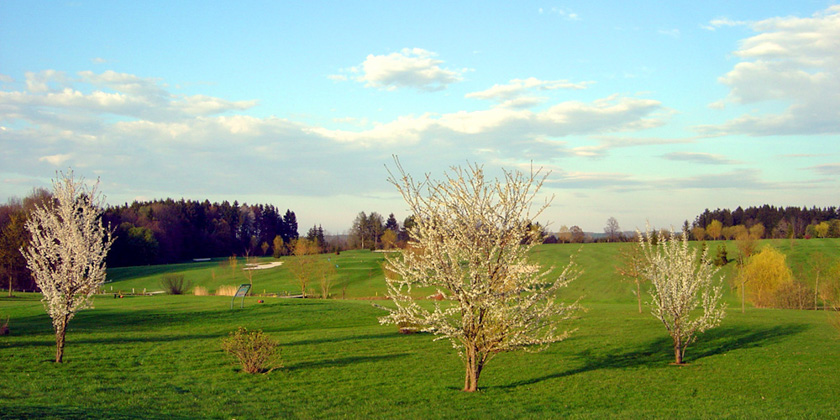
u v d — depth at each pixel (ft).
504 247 58.13
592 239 457.27
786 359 85.20
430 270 60.39
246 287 137.69
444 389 63.41
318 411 51.83
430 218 59.21
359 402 56.29
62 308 71.56
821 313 147.43
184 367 71.92
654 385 67.51
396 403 56.18
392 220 589.73
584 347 94.27
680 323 82.48
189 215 541.75
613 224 511.40
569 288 250.57
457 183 59.31
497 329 60.34
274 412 50.65
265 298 166.40
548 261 309.63
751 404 58.08
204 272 333.21
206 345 88.38
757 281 199.62
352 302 156.25
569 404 57.47
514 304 62.64
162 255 452.35
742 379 71.36
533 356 86.33
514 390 63.93
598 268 291.58
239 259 424.87
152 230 427.33
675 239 85.76
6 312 118.83
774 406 56.95
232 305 136.67
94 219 79.00
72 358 74.13
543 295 61.21
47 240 73.92
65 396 52.37
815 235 426.51
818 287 194.18
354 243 541.34
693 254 83.92
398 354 84.79
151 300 156.25
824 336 106.22
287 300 154.92
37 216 76.79
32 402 48.39
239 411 50.39
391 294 64.39
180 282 229.66
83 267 74.38
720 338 104.06
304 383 65.10
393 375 70.59
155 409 49.47
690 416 51.19
